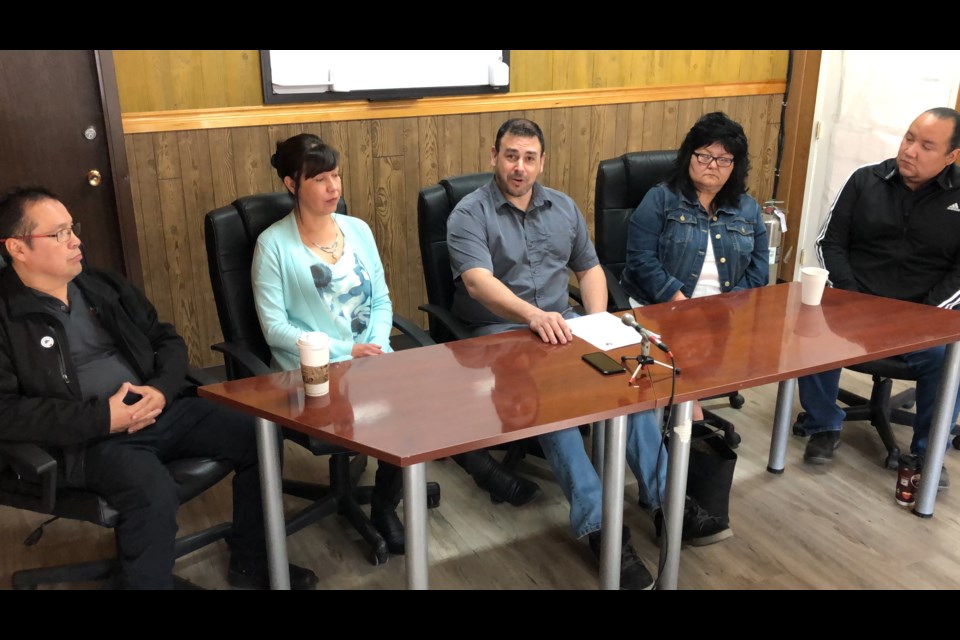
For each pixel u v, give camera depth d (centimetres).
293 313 228
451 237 247
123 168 290
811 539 234
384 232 348
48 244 185
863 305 237
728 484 229
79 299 202
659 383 181
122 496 182
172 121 296
